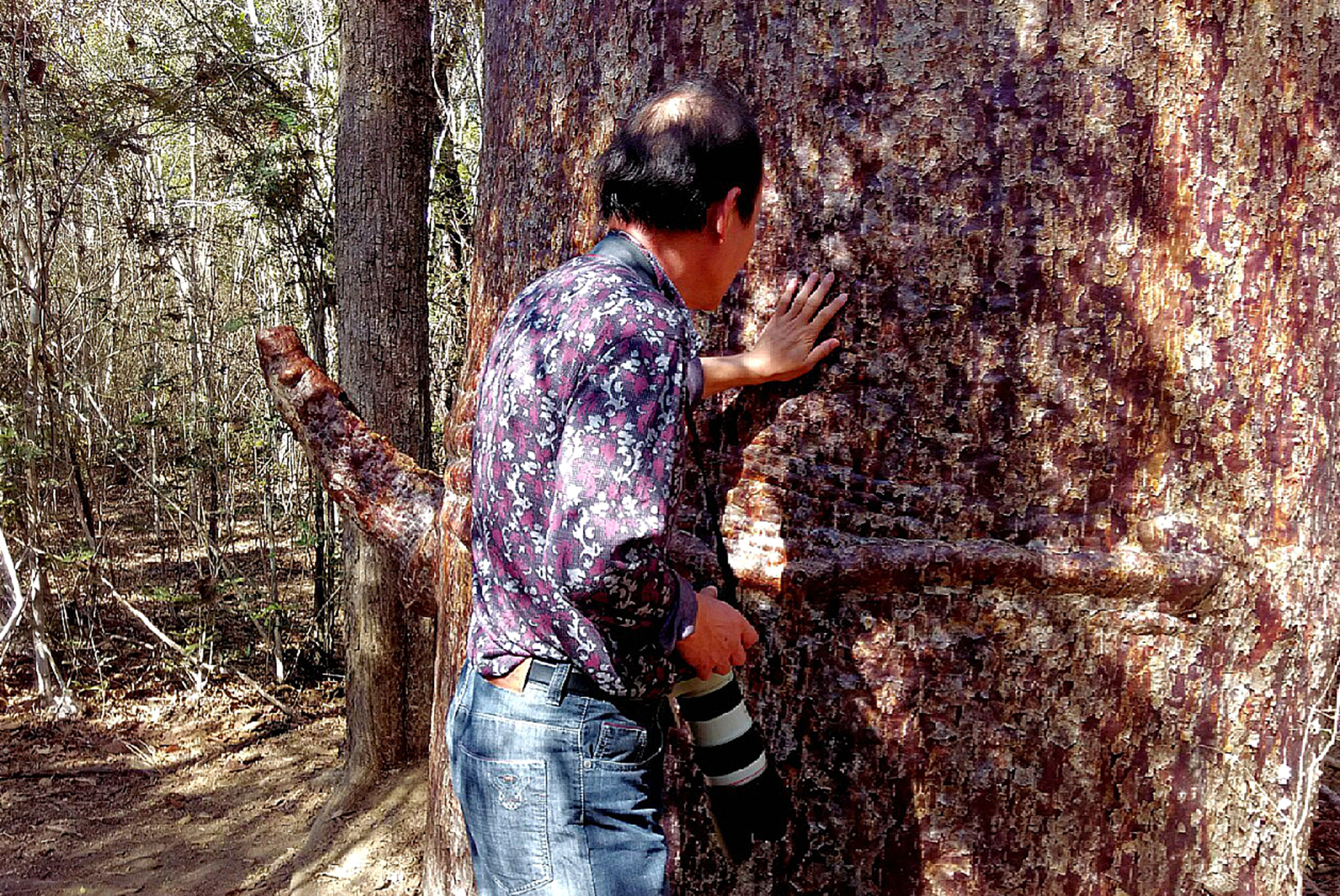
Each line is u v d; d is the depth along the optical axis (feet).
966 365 5.41
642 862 4.79
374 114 15.49
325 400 7.47
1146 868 5.59
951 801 5.53
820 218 5.53
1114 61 5.25
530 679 4.63
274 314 26.09
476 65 25.96
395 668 15.62
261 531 25.31
